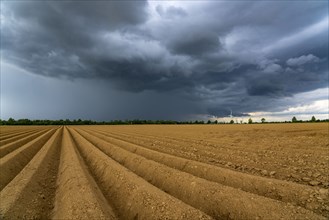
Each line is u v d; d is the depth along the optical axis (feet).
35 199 30.37
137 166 45.32
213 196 26.48
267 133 92.73
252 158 46.88
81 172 38.27
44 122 517.14
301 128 106.32
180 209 22.99
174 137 98.94
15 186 32.55
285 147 58.70
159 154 50.57
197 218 21.24
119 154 57.93
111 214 25.35
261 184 28.94
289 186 26.96
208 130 141.90
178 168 42.57
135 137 103.19
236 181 31.55
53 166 52.06
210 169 36.81
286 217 20.57
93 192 29.01
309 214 20.39
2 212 24.77
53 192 34.73
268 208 22.12
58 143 94.38
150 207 24.82
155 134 122.93
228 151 56.39
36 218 25.67
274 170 37.55
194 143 74.64
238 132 108.88
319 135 75.77
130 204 27.58
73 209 24.30
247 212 22.67
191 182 30.45
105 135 120.98
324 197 24.17
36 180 37.70
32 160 52.11
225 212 24.04
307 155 47.37
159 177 36.73
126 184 32.22
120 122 564.71
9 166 44.62
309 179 31.55
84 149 73.92
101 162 47.57
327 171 35.40
